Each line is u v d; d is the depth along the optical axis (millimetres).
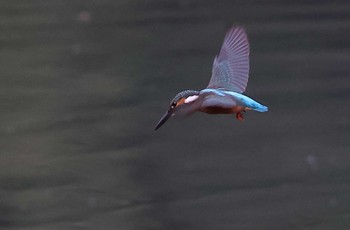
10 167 12141
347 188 11578
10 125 13539
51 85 15469
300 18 19266
